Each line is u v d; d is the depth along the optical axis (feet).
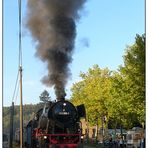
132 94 120.98
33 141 109.60
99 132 249.75
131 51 120.78
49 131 90.02
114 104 154.40
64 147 88.38
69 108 90.53
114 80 144.15
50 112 89.86
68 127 90.17
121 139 171.12
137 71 116.78
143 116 118.21
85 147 182.70
